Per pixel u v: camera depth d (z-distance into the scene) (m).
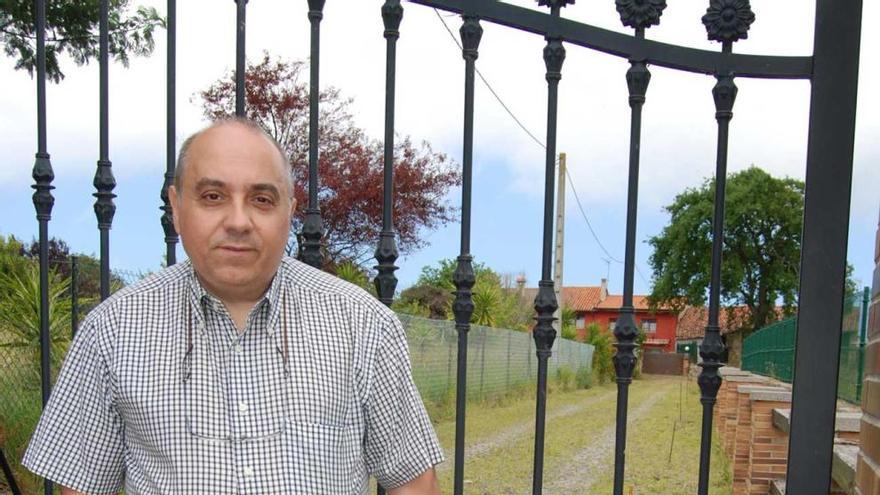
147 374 1.44
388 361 1.56
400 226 10.02
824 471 1.73
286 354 1.47
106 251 1.88
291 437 1.44
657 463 8.00
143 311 1.49
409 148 10.23
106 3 1.89
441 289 15.56
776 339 11.22
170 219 1.89
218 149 1.44
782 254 32.97
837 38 1.74
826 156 1.74
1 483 3.91
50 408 1.51
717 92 1.78
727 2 1.77
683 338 47.94
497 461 7.54
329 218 9.61
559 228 21.39
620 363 1.80
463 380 1.85
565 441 9.27
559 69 1.81
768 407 4.79
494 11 1.79
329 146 9.82
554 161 1.81
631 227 1.81
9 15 6.30
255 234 1.44
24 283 4.91
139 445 1.47
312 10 1.85
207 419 1.43
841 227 1.73
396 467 1.62
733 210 32.66
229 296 1.49
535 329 1.83
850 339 5.82
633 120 1.82
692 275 34.44
